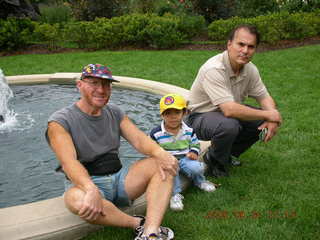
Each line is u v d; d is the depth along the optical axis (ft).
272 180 10.78
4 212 8.24
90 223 7.59
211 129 10.60
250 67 11.14
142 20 37.11
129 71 27.66
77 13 46.96
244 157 12.60
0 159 12.73
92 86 7.74
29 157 12.90
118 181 8.35
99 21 37.93
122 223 7.84
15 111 18.30
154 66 28.89
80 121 8.04
